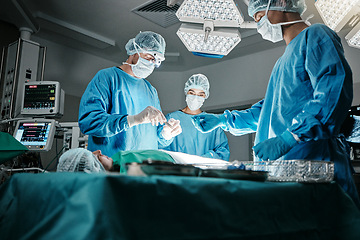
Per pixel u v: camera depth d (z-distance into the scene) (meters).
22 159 3.00
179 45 5.31
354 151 3.88
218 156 3.63
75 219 0.73
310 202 1.17
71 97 5.30
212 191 0.90
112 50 5.48
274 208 1.04
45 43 5.12
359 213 1.28
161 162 1.04
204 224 0.85
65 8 4.45
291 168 1.27
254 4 1.92
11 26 4.55
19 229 0.99
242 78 5.47
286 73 1.76
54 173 0.99
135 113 2.35
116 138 2.25
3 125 3.62
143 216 0.76
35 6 4.41
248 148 5.37
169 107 5.98
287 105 1.72
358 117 1.95
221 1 2.00
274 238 1.01
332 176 1.31
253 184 1.02
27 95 3.41
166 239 0.78
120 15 4.57
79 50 5.48
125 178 0.77
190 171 1.03
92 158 1.84
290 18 1.87
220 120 2.26
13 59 3.96
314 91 1.53
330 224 1.23
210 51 2.35
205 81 3.81
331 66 1.48
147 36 2.37
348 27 4.40
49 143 2.96
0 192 1.14
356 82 4.35
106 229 0.70
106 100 2.21
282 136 1.46
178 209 0.82
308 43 1.63
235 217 0.92
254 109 2.27
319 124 1.37
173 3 2.10
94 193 0.74
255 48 5.28
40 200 0.94
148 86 2.53
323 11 2.23
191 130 3.71
